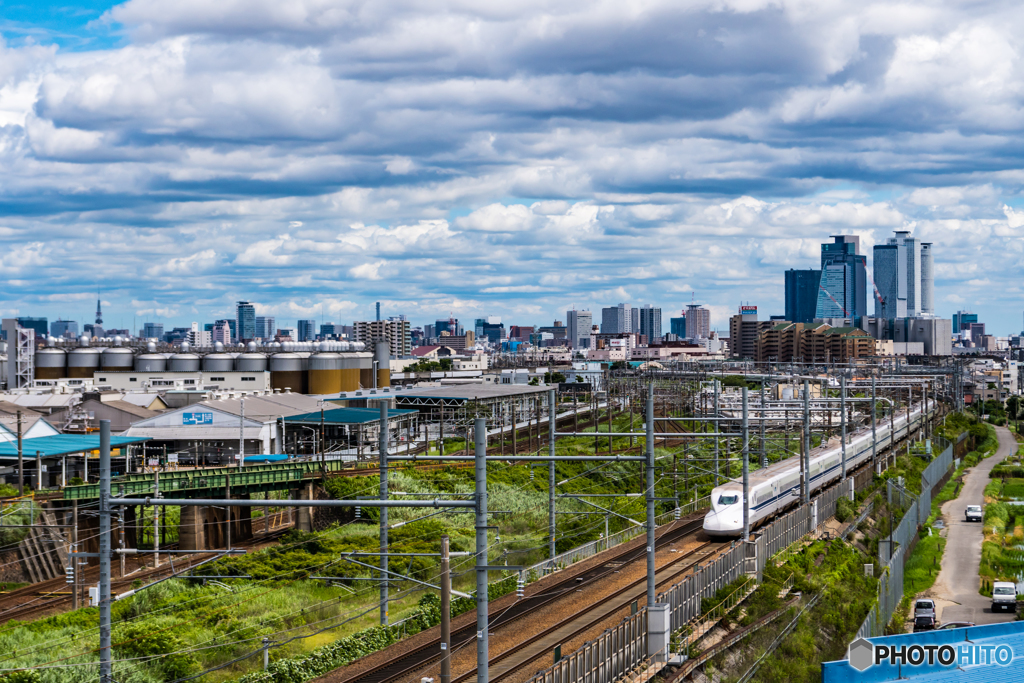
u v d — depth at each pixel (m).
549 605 53.25
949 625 65.25
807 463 77.75
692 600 48.91
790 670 47.72
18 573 62.81
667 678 42.09
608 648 39.75
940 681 38.88
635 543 71.50
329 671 43.81
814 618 55.41
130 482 70.25
